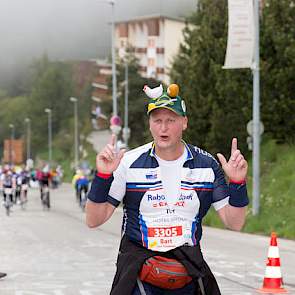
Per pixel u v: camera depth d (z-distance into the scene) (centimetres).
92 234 2967
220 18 4112
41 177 5003
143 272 697
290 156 3741
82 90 18062
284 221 2938
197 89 4075
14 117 18950
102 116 12950
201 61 4066
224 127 3834
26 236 2878
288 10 3809
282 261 2019
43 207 4984
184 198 705
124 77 8625
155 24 10556
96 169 687
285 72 3709
